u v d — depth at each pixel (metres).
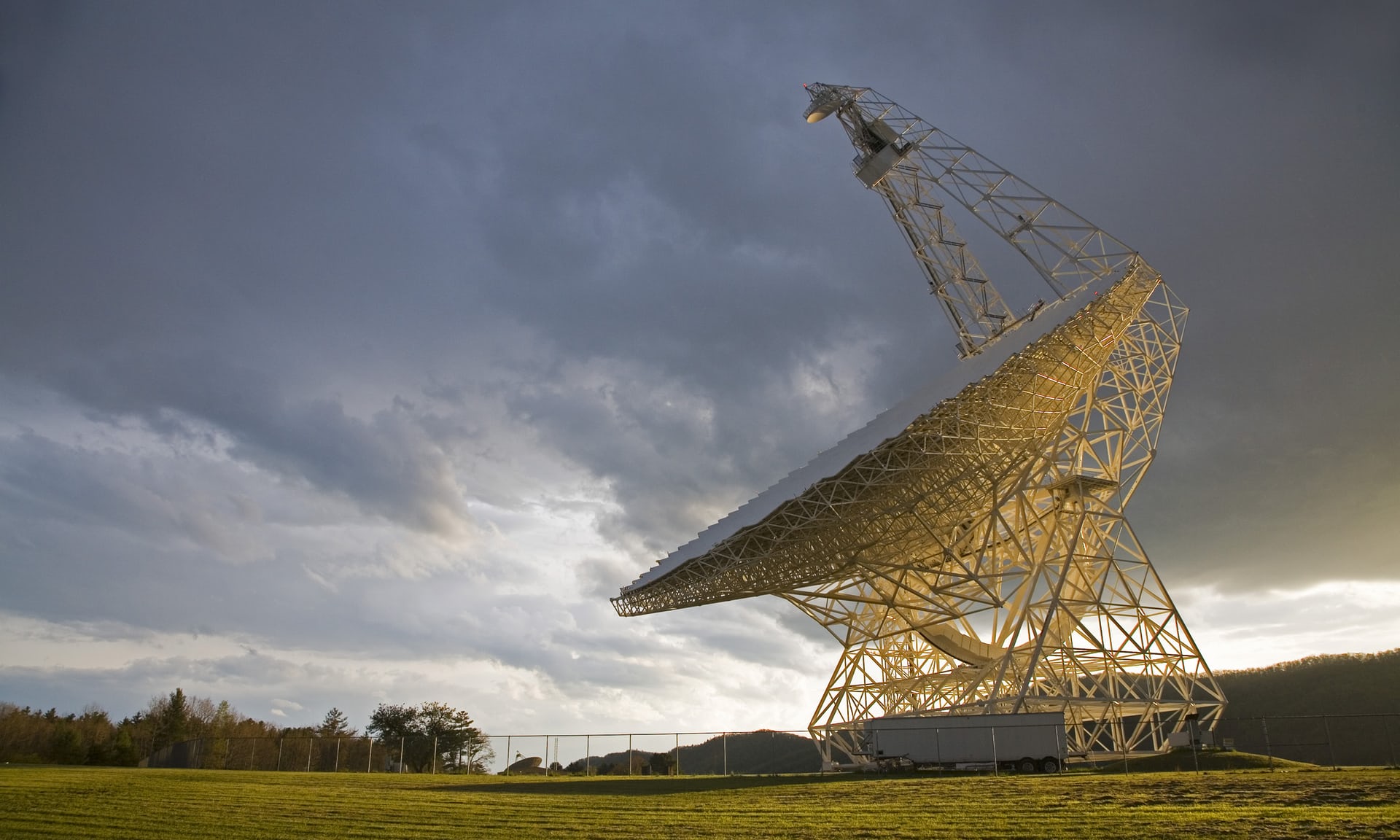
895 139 67.94
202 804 35.53
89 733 115.06
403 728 94.44
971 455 53.22
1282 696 158.50
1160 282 59.69
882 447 50.44
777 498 58.03
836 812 31.78
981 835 25.91
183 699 126.44
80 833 27.81
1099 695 64.06
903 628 65.19
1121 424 61.81
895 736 54.88
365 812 33.72
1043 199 62.91
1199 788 34.91
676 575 57.91
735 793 39.75
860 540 55.09
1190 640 61.00
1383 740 130.75
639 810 33.47
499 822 30.61
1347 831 24.25
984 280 68.88
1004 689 62.88
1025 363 52.38
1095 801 32.12
